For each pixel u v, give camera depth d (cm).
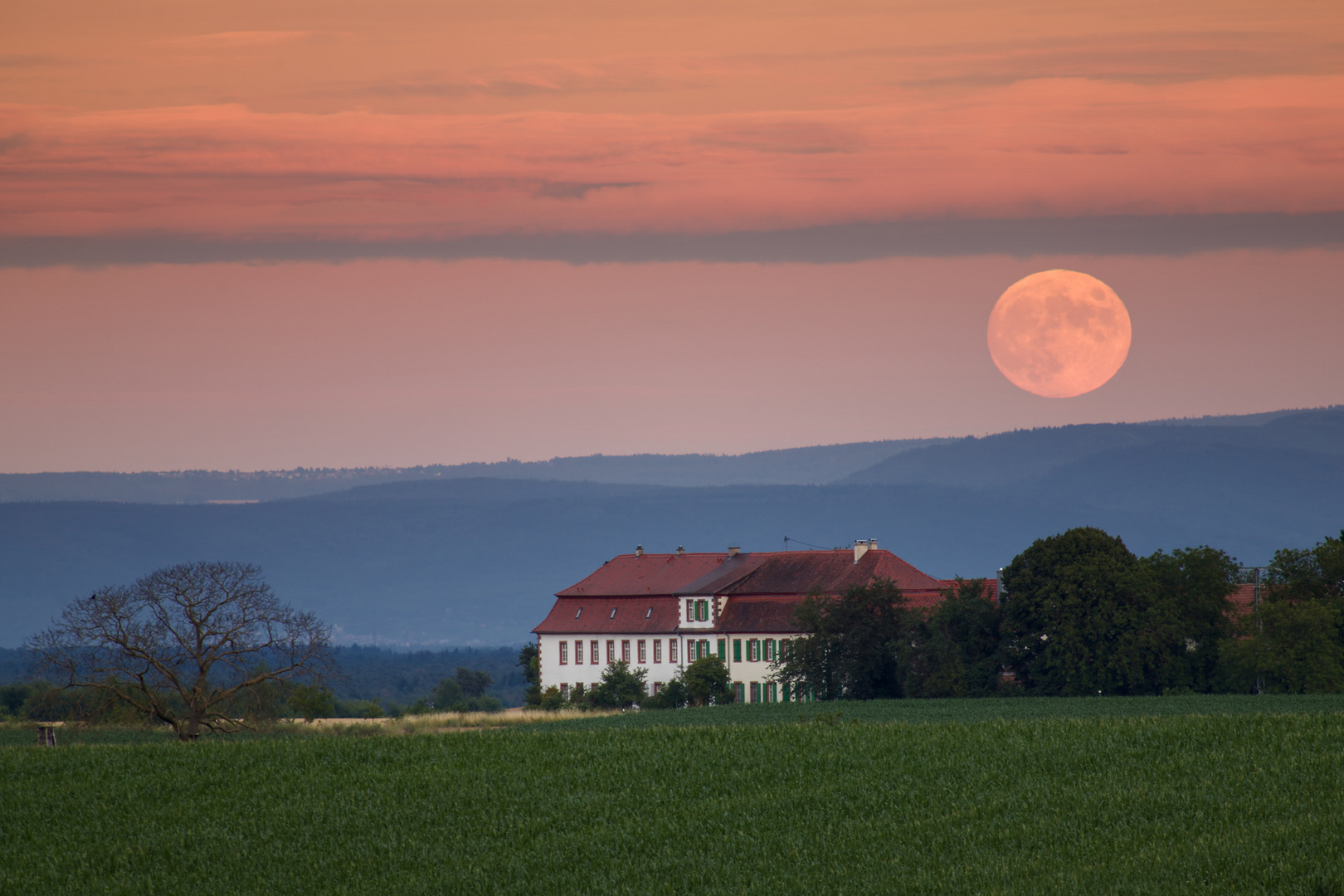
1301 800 12262
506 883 11619
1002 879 10956
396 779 14562
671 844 12319
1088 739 14850
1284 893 10256
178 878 12006
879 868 11462
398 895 11456
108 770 15150
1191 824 11881
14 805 14000
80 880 12019
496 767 14912
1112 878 10775
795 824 12675
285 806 13775
